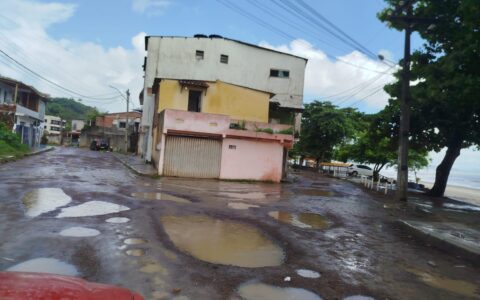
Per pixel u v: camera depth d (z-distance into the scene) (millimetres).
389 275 5965
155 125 25531
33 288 2111
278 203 13039
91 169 20234
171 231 7496
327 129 38781
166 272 5148
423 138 23406
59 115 106000
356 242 8016
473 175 130750
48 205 9086
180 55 31750
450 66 13547
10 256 5312
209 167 20672
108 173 18766
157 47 31672
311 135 40531
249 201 12867
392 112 22000
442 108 19312
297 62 33719
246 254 6418
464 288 5672
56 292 2117
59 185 12641
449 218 13023
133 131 56188
